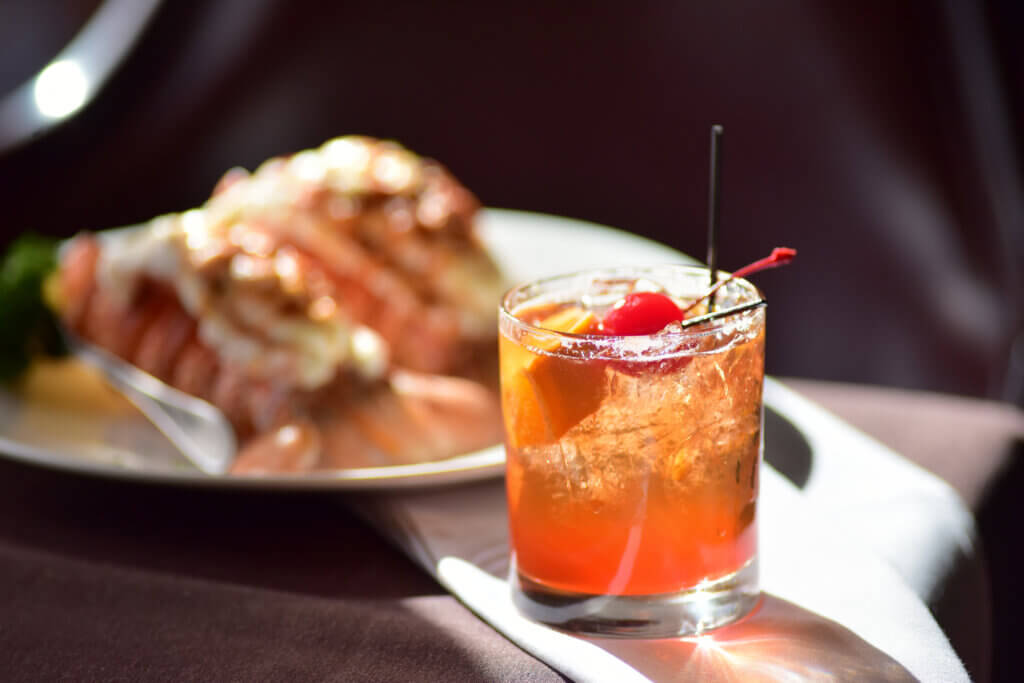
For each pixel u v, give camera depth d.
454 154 1.67
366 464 0.86
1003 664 0.80
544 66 1.61
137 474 0.77
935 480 0.78
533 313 0.70
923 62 1.39
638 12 1.55
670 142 1.59
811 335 1.54
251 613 0.69
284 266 0.92
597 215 1.64
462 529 0.74
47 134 1.50
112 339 0.97
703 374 0.65
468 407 0.91
